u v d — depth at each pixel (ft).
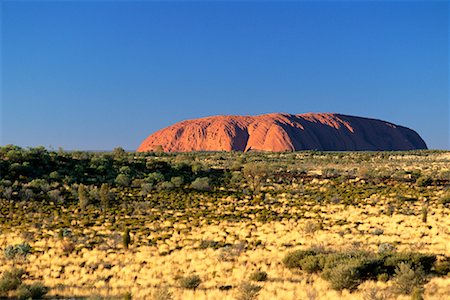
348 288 67.82
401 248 98.12
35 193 204.64
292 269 84.69
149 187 223.10
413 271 67.41
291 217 163.22
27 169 231.71
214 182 247.50
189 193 222.48
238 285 74.79
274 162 344.28
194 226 150.20
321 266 79.97
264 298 64.75
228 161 340.18
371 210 175.01
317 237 120.67
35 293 70.03
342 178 250.98
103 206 188.75
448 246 99.76
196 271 88.17
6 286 70.59
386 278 71.67
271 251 103.45
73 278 85.25
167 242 122.21
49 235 136.46
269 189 233.14
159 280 81.25
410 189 223.51
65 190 213.87
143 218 169.48
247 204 199.31
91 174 246.88
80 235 136.77
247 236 128.26
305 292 66.39
